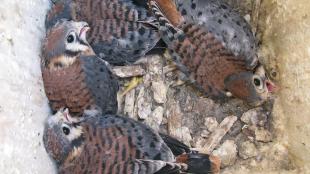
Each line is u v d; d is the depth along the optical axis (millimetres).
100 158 921
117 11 960
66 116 935
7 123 867
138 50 966
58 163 939
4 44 886
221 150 976
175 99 998
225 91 967
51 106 957
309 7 901
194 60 957
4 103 868
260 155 968
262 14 974
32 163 896
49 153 933
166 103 997
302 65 919
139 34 959
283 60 945
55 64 945
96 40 963
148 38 962
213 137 980
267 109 974
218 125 986
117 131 935
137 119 995
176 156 944
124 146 925
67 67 947
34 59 938
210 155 943
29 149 896
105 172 915
